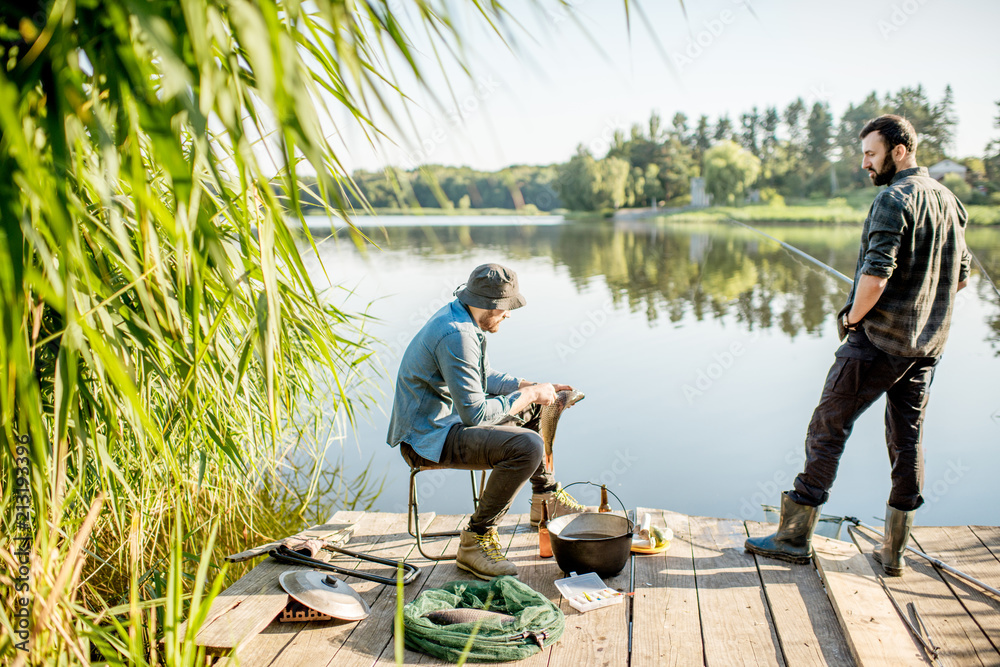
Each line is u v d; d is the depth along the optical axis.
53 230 1.10
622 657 1.99
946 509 3.41
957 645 2.02
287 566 2.50
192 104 0.86
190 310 1.46
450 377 2.41
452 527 3.01
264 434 2.76
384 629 2.17
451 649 1.98
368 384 4.46
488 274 2.47
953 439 4.32
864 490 3.70
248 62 1.12
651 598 2.33
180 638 1.98
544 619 2.10
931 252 2.25
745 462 4.16
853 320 2.34
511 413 2.51
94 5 0.98
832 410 2.47
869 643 1.99
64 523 1.74
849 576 2.41
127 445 1.98
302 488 4.00
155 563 2.43
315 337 1.74
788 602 2.29
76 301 1.22
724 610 2.25
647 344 7.59
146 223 1.10
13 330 1.03
